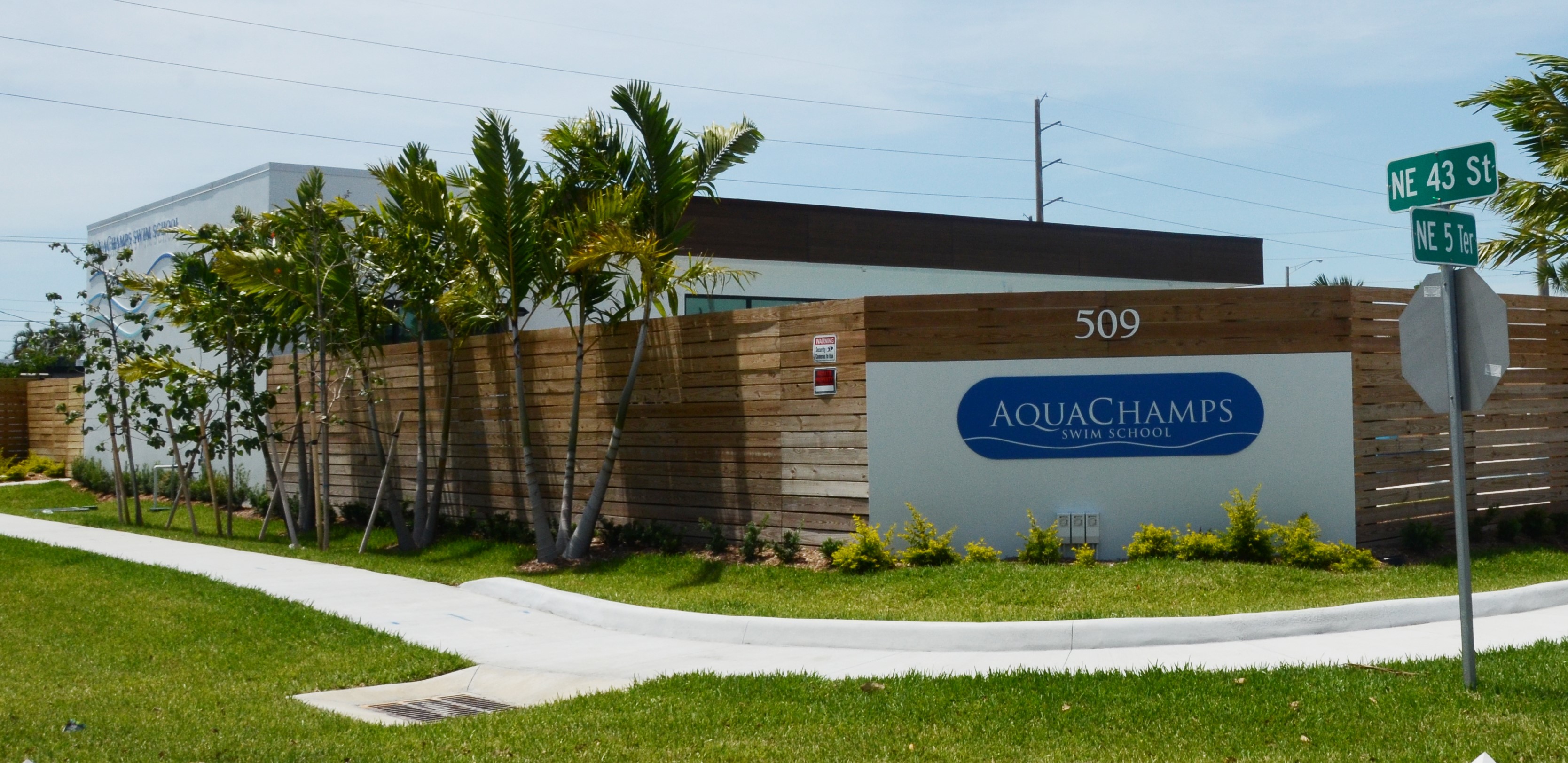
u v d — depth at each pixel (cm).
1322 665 854
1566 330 1603
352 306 1848
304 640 1081
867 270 2372
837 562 1334
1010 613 1077
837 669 913
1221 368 1358
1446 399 791
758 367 1490
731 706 782
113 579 1441
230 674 956
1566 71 1591
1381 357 1403
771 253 2247
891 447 1374
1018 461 1364
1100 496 1359
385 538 1939
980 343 1373
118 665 997
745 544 1443
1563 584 1144
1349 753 646
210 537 1986
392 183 1582
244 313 1938
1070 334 1366
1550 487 1581
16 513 2503
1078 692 788
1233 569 1226
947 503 1370
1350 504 1359
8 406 3609
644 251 1427
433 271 1764
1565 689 765
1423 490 1435
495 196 1501
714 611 1140
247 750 684
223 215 2550
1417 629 1014
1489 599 1088
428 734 728
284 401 2342
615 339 1644
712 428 1540
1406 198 816
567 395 1706
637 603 1214
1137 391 1359
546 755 676
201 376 1941
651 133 1510
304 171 2384
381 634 1099
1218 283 2845
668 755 673
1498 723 691
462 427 1898
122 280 2117
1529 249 1664
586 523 1549
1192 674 830
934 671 884
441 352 1936
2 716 782
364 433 2131
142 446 2962
